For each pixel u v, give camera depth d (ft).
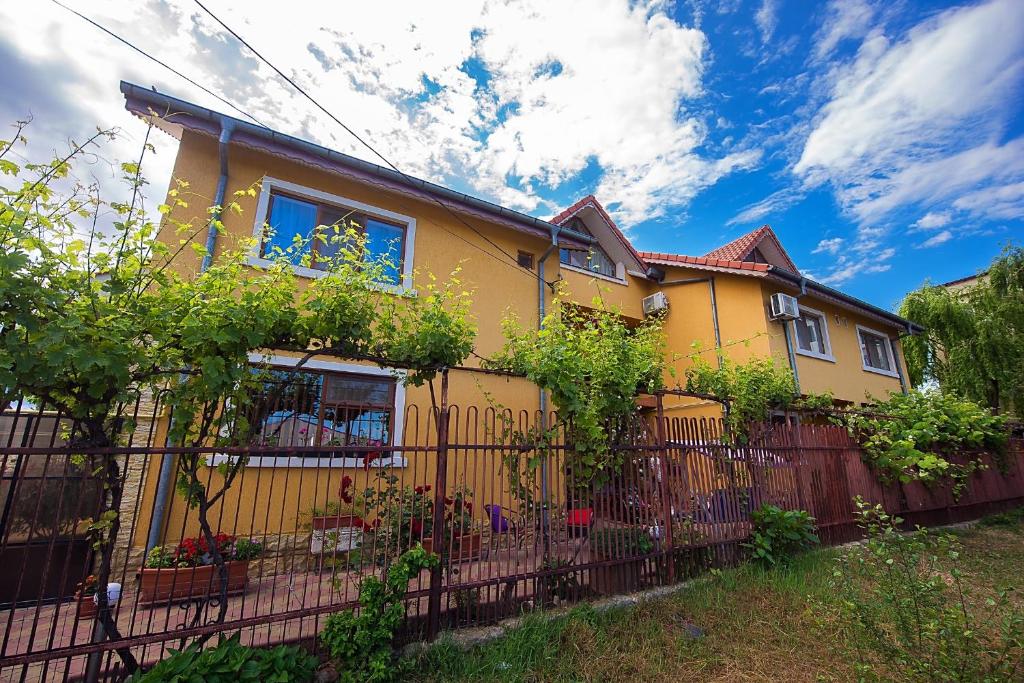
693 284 39.22
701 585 16.40
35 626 8.28
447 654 11.55
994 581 17.67
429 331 12.67
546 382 14.97
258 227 22.15
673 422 18.80
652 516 16.81
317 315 11.46
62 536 15.64
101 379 9.01
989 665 9.93
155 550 14.69
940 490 28.66
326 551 16.83
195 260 20.47
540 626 12.91
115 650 9.01
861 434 26.73
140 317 9.47
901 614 10.23
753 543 18.71
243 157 22.86
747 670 11.80
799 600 15.31
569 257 37.76
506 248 30.25
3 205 8.23
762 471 20.31
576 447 15.48
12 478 8.57
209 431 11.98
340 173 23.58
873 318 44.60
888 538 11.62
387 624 10.78
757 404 22.84
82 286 8.87
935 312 49.44
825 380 38.34
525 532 14.39
